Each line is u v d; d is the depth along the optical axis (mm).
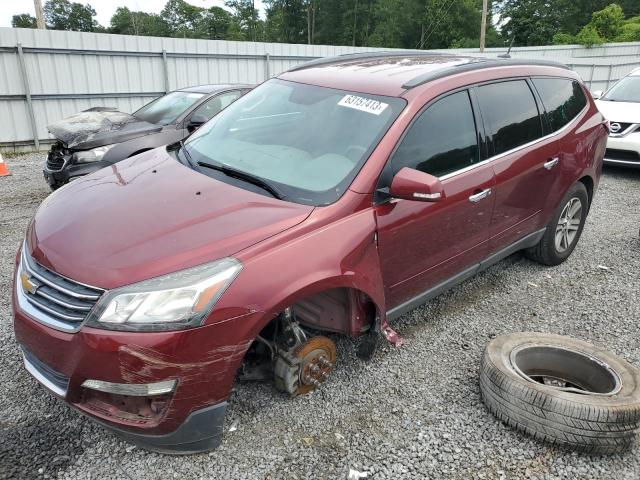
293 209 2842
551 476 2650
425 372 3469
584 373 3211
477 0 54125
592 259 5484
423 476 2623
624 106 9414
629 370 3021
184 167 3391
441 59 4176
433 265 3570
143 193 3014
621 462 2760
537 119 4395
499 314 4293
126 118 7645
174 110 8023
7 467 2566
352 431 2908
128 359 2285
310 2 64062
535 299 4566
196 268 2424
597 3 61031
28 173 9359
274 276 2545
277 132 3518
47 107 12367
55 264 2521
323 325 3121
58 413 2961
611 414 2646
